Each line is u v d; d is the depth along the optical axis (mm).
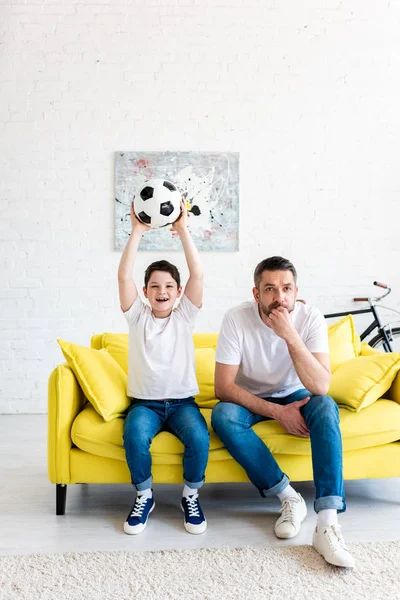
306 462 2072
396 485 2432
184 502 2021
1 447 3031
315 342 2105
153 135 3809
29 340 3832
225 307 3854
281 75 3838
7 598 1523
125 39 3791
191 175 3805
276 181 3854
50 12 3766
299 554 1772
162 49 3799
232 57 3820
